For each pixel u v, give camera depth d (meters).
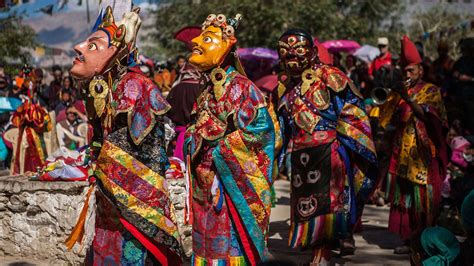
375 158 5.47
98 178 4.24
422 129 6.45
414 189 6.45
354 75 12.68
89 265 4.43
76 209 5.66
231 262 4.44
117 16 4.84
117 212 4.24
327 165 5.37
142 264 4.27
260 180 4.44
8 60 15.34
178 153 7.29
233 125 4.47
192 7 24.56
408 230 6.47
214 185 4.45
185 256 6.12
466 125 10.12
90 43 4.25
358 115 5.44
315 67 5.50
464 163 8.12
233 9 22.34
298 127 5.46
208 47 4.43
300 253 6.27
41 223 5.92
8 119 12.18
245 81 4.48
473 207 3.74
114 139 4.23
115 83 4.27
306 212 5.41
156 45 27.03
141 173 4.23
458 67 10.59
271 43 21.75
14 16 13.33
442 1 27.36
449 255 3.83
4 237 6.14
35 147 9.63
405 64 6.53
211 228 4.47
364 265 5.90
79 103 11.34
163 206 4.29
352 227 5.55
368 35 27.14
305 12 22.56
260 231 4.43
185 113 7.21
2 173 10.52
